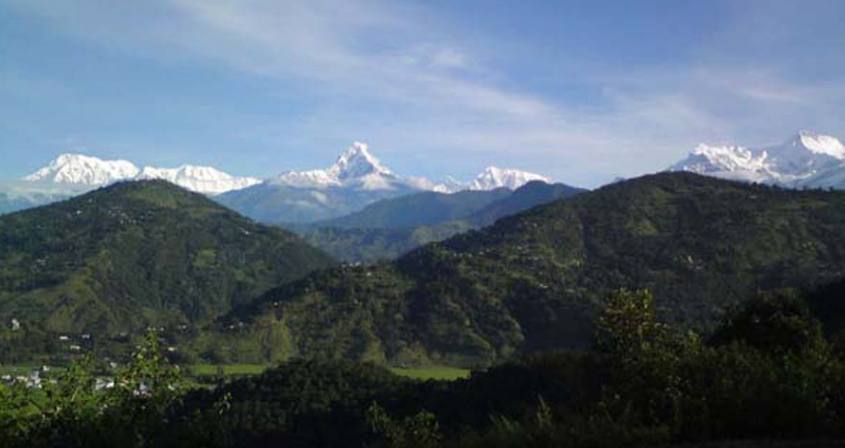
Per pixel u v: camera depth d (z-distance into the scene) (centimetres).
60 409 1077
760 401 1224
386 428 1669
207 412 1147
